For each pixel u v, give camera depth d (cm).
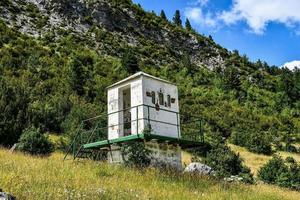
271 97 12256
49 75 7219
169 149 2730
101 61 9700
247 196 2156
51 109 4950
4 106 3797
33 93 5831
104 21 13325
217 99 10119
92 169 2197
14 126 3631
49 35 10500
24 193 1307
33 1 12519
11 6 11250
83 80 7256
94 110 5334
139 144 2572
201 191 2094
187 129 5319
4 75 6338
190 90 10062
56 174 1839
